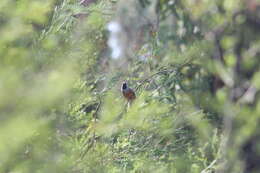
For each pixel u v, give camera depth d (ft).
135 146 33.04
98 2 30.94
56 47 23.68
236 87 48.57
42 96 17.46
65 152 25.53
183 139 36.68
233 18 49.93
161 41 48.14
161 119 31.45
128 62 41.27
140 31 49.26
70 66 19.51
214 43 48.62
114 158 32.09
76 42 26.32
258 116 44.93
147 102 33.68
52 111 23.12
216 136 39.29
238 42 50.52
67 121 27.48
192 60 39.34
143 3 49.24
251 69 49.55
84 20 29.91
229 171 39.19
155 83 37.29
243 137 43.73
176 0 49.75
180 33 49.01
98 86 35.47
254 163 49.49
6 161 20.40
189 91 44.06
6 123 17.44
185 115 35.88
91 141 30.27
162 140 34.88
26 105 17.65
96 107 34.45
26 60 19.81
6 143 17.56
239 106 44.78
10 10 19.10
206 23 48.98
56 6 27.89
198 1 48.65
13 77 17.88
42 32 25.86
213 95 48.57
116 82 35.68
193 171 34.71
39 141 21.80
